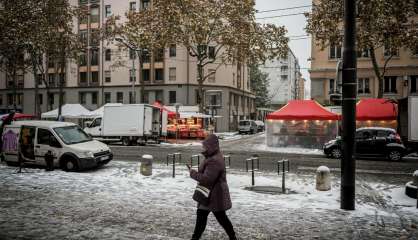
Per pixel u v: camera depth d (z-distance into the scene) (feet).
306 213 26.27
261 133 172.04
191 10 93.56
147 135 93.50
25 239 19.84
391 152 63.05
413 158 68.33
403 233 21.72
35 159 48.44
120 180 39.83
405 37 77.30
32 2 99.66
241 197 31.76
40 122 50.62
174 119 129.90
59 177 41.34
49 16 104.32
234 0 93.30
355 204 29.84
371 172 49.14
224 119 176.14
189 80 168.25
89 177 41.55
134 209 26.81
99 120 96.89
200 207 17.80
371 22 78.64
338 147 65.05
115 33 118.73
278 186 37.70
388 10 76.74
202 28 92.63
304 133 86.22
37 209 26.61
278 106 342.44
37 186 35.68
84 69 183.42
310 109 86.58
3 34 96.53
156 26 99.25
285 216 25.36
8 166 50.93
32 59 115.85
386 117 84.48
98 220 23.84
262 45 95.91
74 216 24.76
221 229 22.11
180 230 21.81
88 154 46.11
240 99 203.10
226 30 96.22
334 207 28.35
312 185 38.60
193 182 39.01
